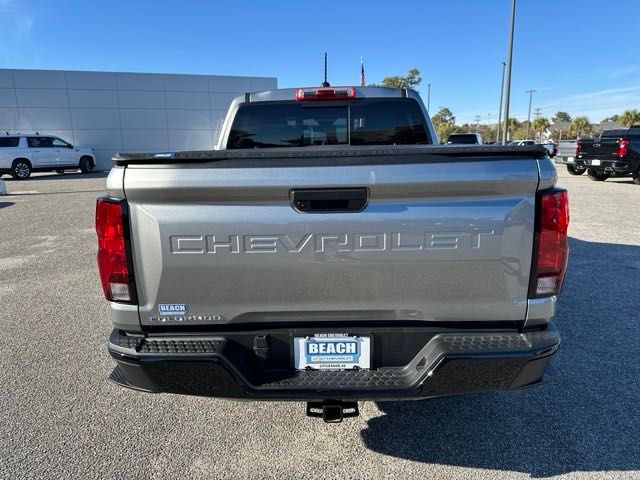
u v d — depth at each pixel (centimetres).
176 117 3014
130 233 212
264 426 292
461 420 294
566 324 436
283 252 210
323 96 399
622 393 321
